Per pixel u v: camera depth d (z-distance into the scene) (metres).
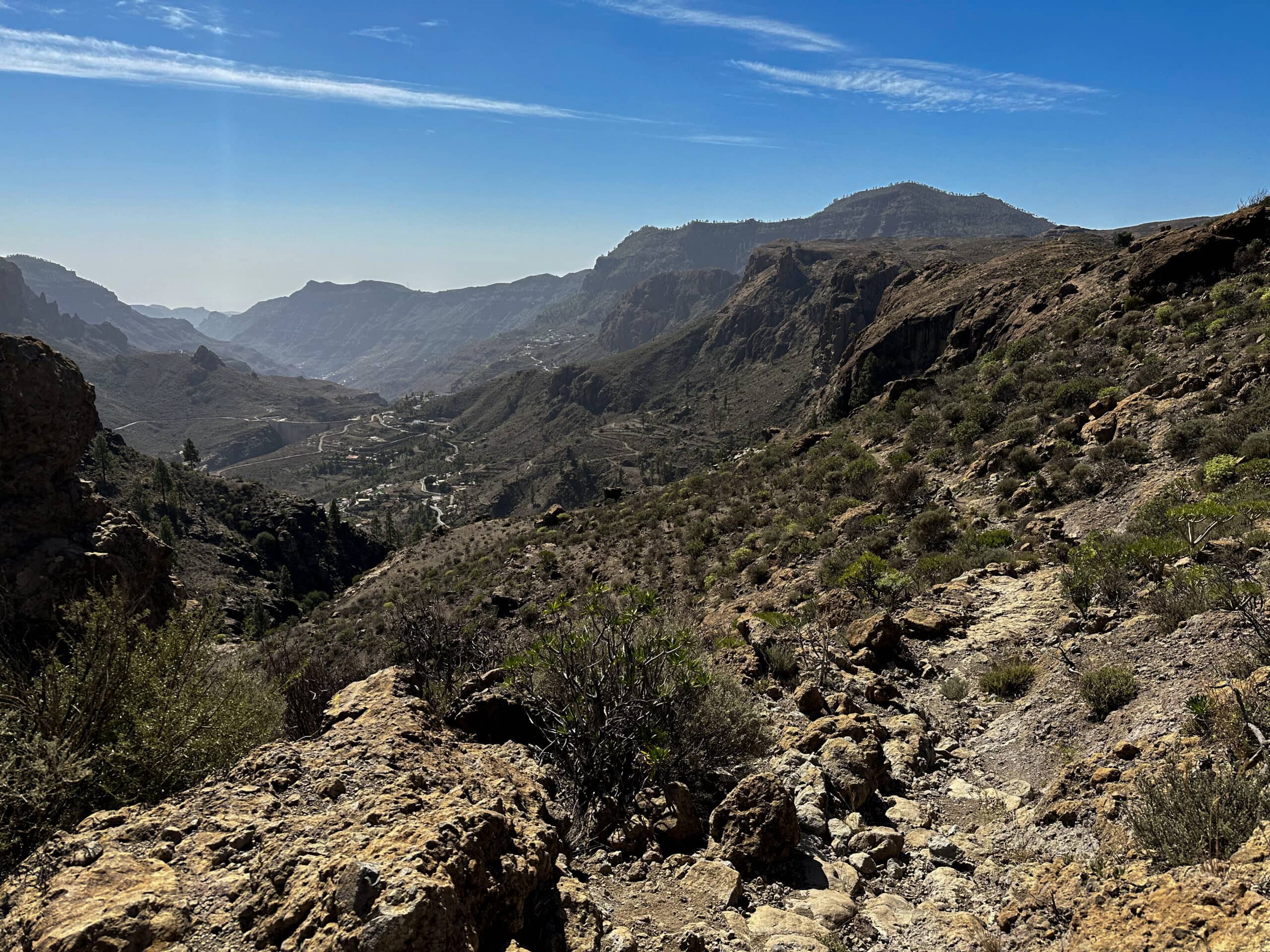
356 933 2.85
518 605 30.30
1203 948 3.43
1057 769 6.93
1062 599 11.97
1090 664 8.95
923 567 16.61
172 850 3.63
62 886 3.32
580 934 3.69
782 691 10.00
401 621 11.45
